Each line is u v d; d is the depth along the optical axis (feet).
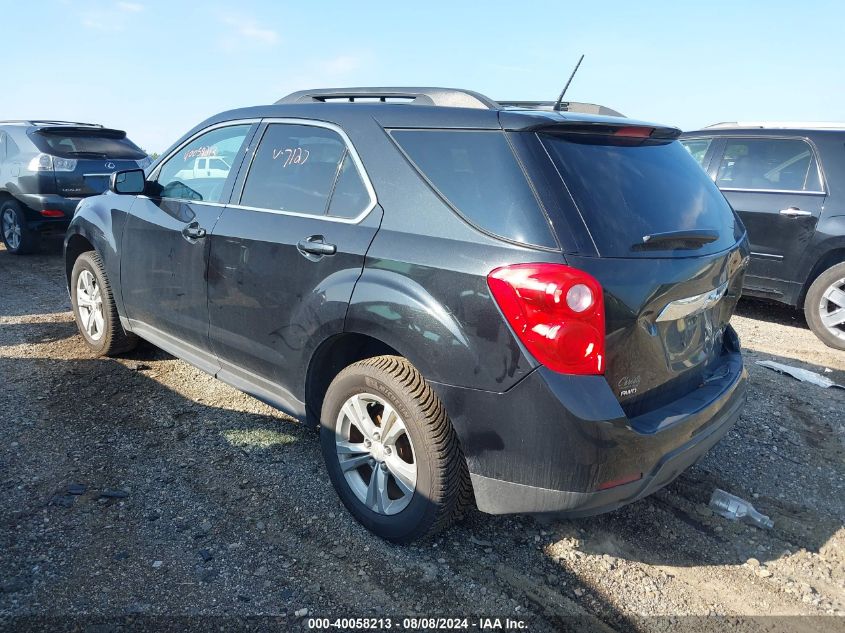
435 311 7.66
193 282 11.44
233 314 10.68
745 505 10.13
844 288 18.29
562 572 8.55
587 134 8.12
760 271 20.26
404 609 7.76
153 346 16.34
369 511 8.97
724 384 9.05
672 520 9.88
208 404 13.12
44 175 26.78
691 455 8.09
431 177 8.29
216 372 11.53
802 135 19.54
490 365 7.30
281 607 7.68
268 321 10.02
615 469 7.20
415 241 8.08
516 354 7.11
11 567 8.07
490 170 7.74
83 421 12.16
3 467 10.41
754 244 20.26
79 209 15.19
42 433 11.61
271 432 12.03
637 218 7.70
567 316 6.88
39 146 27.02
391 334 8.09
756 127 20.77
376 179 8.83
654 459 7.56
